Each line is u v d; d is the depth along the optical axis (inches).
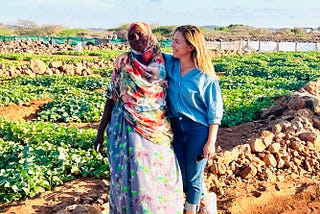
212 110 199.8
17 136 426.9
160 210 187.0
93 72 1160.2
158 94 193.8
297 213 271.4
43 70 1064.8
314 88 542.3
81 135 404.5
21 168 311.9
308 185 303.3
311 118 408.8
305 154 340.8
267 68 1218.0
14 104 647.8
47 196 288.7
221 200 283.1
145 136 191.2
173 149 202.5
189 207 209.9
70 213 236.5
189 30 197.2
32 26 3769.7
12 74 1024.9
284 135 355.9
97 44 2375.7
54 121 567.2
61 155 336.5
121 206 189.8
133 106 191.2
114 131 195.0
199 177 207.3
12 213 262.8
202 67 198.4
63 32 3801.7
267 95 655.8
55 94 725.9
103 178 322.3
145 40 190.1
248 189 297.6
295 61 1550.2
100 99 642.2
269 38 4028.1
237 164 316.5
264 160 327.9
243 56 1824.6
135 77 189.2
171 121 204.8
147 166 188.1
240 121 502.0
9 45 1910.7
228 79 930.1
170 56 205.5
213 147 200.5
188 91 197.9
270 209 275.7
